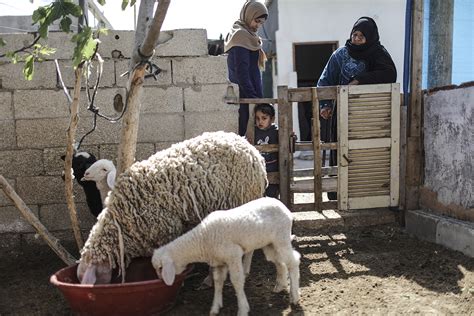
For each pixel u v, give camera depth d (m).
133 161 3.96
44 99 5.20
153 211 3.59
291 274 3.62
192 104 5.40
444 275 4.16
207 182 3.72
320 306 3.68
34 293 4.14
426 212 5.36
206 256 3.38
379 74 5.68
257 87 5.90
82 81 5.23
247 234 3.35
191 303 3.81
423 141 5.48
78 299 3.34
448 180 5.02
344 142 5.38
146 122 5.36
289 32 12.00
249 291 4.01
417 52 5.37
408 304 3.65
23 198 5.26
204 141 3.86
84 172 4.48
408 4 5.44
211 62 5.39
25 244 5.30
